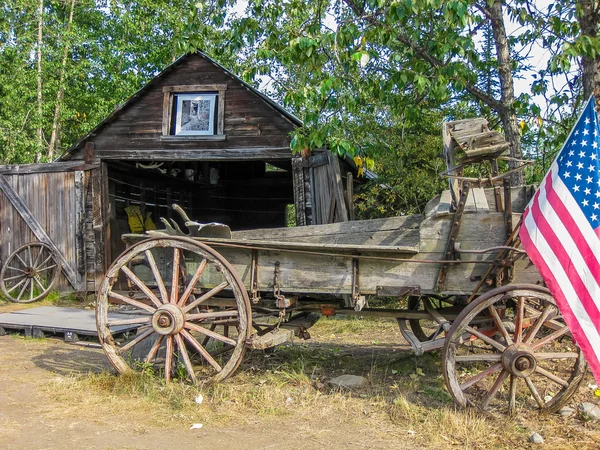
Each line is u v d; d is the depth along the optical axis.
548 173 4.48
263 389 5.48
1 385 5.85
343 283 5.46
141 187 15.59
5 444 4.30
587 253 4.20
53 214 12.60
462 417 4.71
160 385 5.62
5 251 12.91
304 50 7.59
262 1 8.46
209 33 9.33
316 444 4.31
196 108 11.66
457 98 10.12
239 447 4.25
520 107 8.23
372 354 7.09
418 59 8.44
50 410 5.05
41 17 18.56
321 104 8.46
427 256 5.22
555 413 4.91
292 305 6.05
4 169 12.91
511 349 4.82
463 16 6.82
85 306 11.67
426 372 6.21
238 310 5.42
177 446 4.26
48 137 21.55
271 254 5.66
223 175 17.38
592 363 4.07
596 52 7.06
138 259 6.04
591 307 4.13
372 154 9.54
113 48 20.44
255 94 11.30
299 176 10.85
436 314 5.57
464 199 4.92
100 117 20.25
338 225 6.09
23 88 17.38
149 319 5.61
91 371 6.30
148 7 20.59
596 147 4.37
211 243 5.62
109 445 4.28
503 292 4.77
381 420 4.81
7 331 8.75
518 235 4.91
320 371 6.29
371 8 7.94
